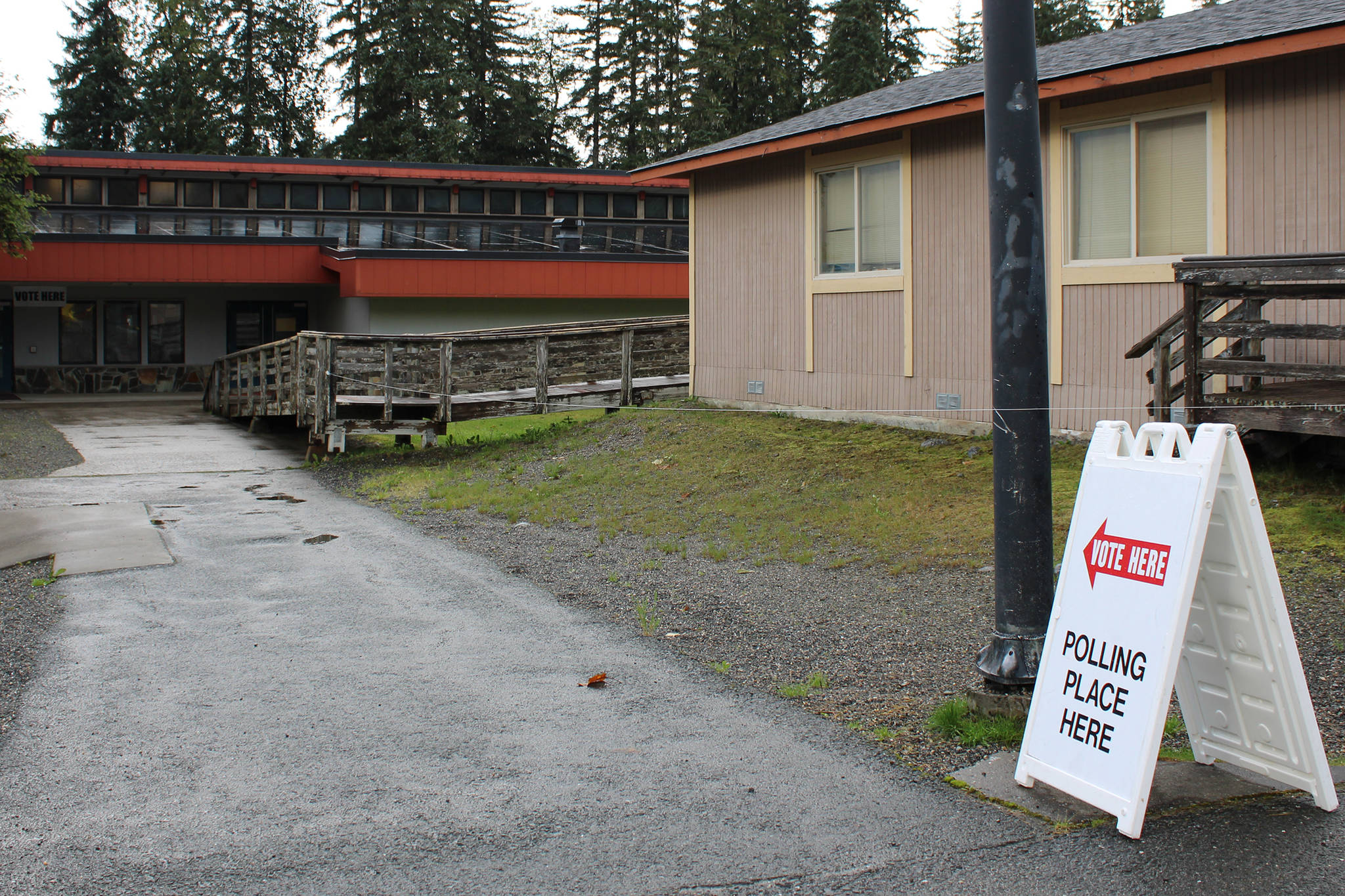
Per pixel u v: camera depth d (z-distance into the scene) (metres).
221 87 46.69
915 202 12.71
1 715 5.13
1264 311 9.80
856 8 45.81
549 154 50.69
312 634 6.59
